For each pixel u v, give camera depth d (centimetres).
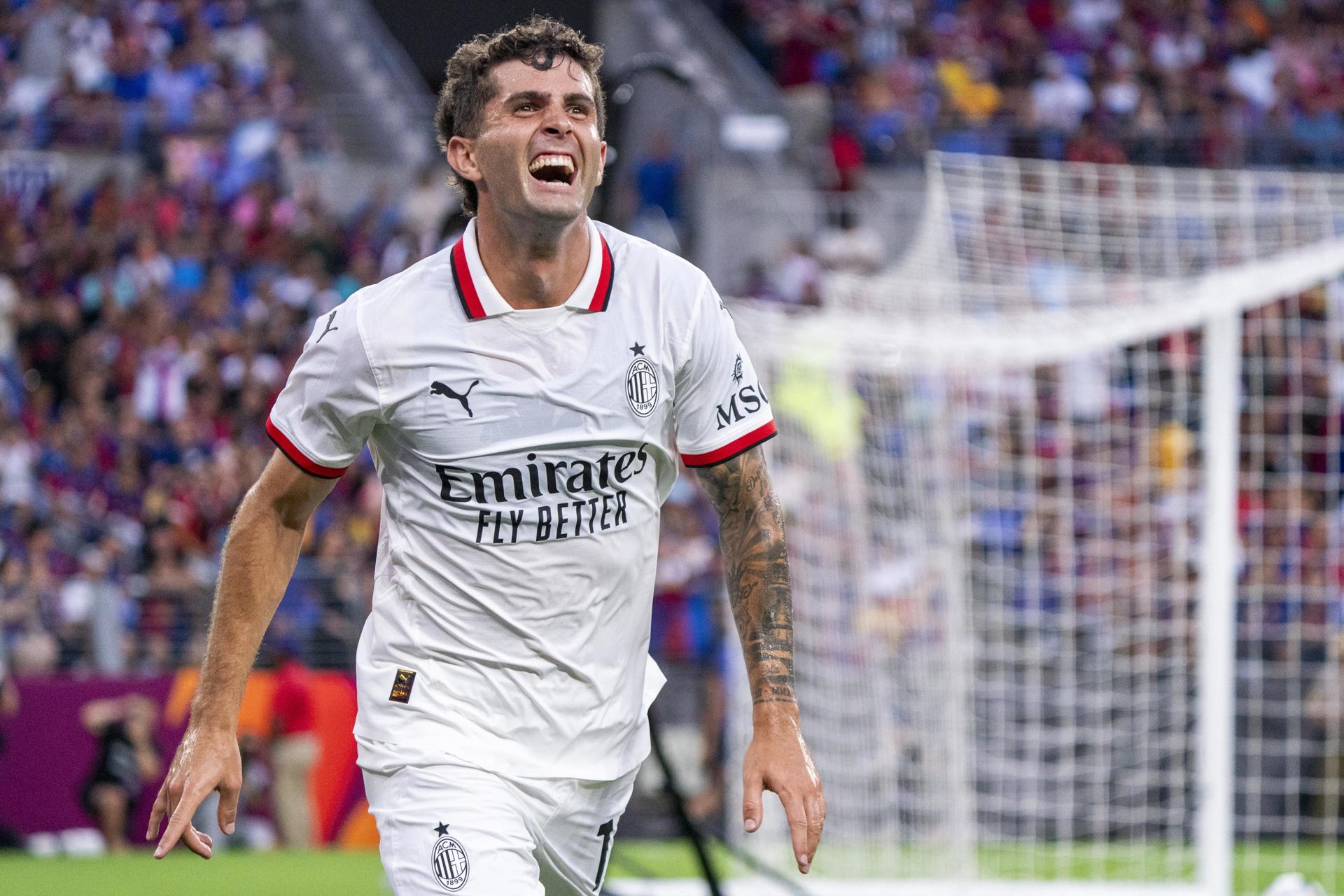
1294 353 3319
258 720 3438
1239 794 3359
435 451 968
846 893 2608
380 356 963
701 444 1034
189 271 4959
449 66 1016
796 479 3058
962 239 2942
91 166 5203
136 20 5966
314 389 986
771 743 996
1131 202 2938
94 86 5728
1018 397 3675
